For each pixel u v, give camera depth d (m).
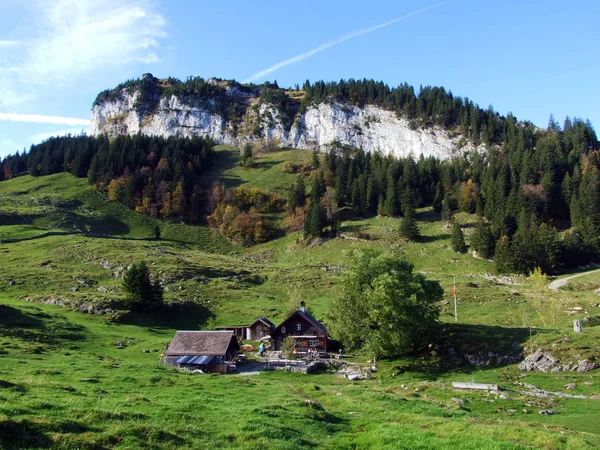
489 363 58.28
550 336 61.31
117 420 22.23
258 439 22.92
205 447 20.97
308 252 159.00
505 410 38.78
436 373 56.00
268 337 81.06
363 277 66.00
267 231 183.50
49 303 90.94
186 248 165.12
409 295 62.50
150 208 197.75
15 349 52.16
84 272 113.12
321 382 52.09
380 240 157.88
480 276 121.69
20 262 119.31
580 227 141.75
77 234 156.25
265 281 123.62
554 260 123.88
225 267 129.75
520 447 23.67
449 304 94.06
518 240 129.25
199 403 30.38
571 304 86.06
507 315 83.00
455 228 144.75
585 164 182.88
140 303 92.00
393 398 39.31
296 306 91.19
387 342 59.28
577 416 36.81
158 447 19.84
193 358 59.22
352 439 26.09
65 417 21.44
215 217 193.50
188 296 103.38
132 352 65.00
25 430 18.70
